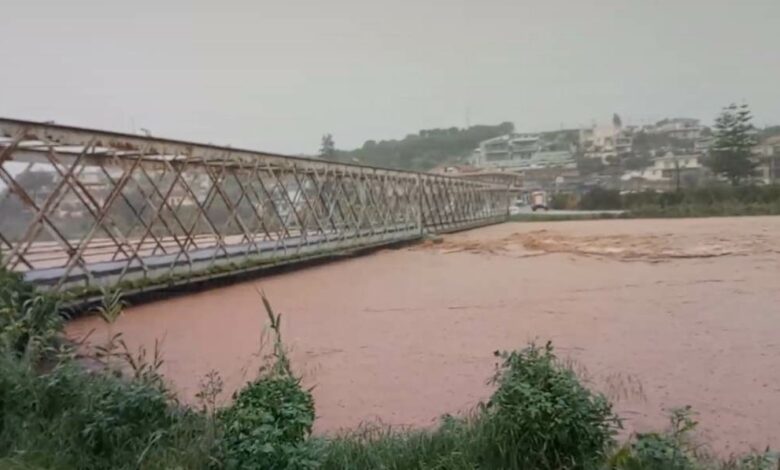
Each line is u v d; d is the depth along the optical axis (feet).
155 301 24.23
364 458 7.89
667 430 8.95
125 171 24.70
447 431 8.61
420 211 59.52
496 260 38.83
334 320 19.60
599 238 51.93
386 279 30.30
